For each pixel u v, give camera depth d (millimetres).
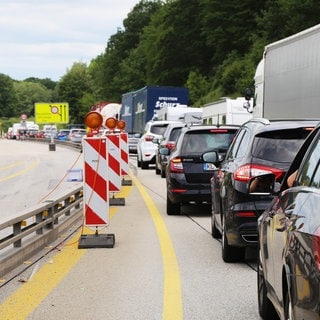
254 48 69750
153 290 8227
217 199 11125
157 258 10297
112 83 125500
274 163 9289
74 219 14219
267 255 6316
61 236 12477
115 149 17734
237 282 8656
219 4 81188
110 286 8445
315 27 20109
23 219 9828
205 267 9625
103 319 6977
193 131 15375
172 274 9125
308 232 4469
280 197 6152
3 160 46812
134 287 8383
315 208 4617
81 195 15633
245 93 27547
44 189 23844
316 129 6070
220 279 8844
